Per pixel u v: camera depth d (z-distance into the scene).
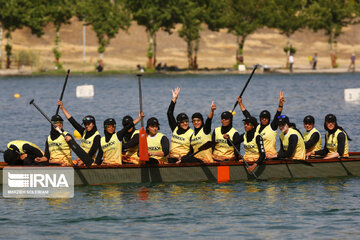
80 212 43.31
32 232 38.62
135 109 120.44
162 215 42.47
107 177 51.97
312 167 55.38
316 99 138.62
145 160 51.06
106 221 41.06
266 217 41.88
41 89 175.88
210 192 49.47
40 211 43.62
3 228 39.47
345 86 181.00
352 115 105.06
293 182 53.50
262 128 55.69
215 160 55.47
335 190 50.19
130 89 175.12
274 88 174.62
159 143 53.22
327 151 56.88
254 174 53.84
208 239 37.19
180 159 54.28
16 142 51.81
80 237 37.62
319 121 97.50
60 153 52.53
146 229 39.22
